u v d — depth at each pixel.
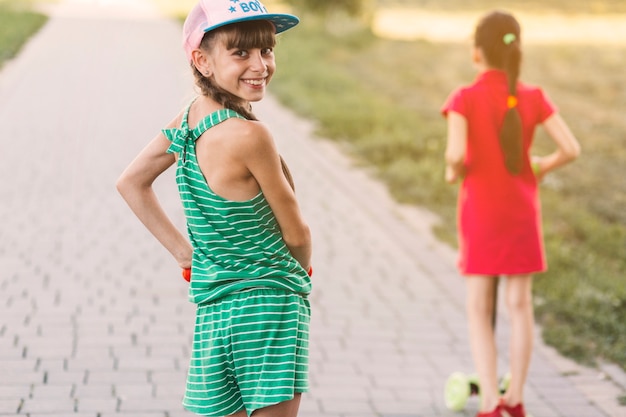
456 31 29.97
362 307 6.61
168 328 5.91
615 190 11.05
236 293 3.06
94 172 10.20
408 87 19.11
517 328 4.72
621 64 22.69
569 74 21.03
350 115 14.36
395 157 11.88
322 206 9.51
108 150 11.32
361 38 26.09
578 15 35.50
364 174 11.09
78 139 11.83
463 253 4.77
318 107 14.98
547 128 4.68
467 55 24.02
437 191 10.15
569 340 6.00
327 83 17.92
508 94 4.58
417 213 9.46
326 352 5.73
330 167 11.30
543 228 8.84
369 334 6.09
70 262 7.20
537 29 30.34
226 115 2.99
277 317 3.05
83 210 8.73
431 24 32.00
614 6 38.78
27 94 14.82
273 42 3.03
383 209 9.55
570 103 17.64
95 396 4.82
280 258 3.13
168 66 18.39
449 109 4.60
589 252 8.31
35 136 11.88
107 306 6.25
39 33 22.72
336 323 6.26
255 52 2.98
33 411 4.59
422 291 7.07
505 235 4.63
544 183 11.23
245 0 2.96
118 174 10.17
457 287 7.21
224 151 2.97
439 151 12.34
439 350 5.89
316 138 13.06
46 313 6.03
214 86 3.04
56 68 17.53
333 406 4.94
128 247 7.69
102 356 5.38
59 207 8.78
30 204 8.82
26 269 6.95
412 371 5.52
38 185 9.52
